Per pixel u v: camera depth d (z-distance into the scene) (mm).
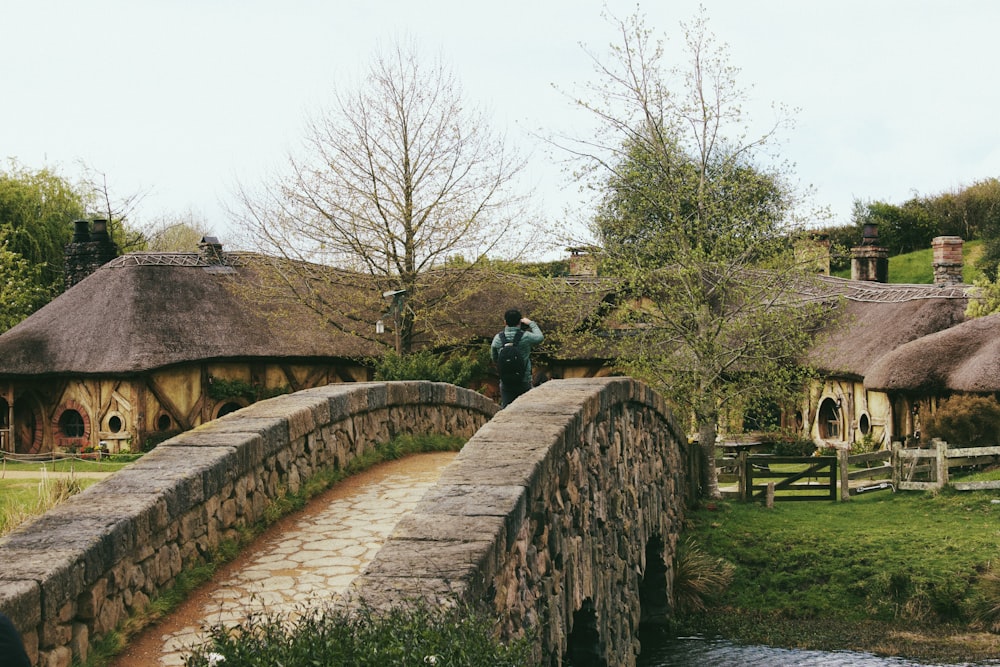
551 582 7039
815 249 19922
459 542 5121
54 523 5586
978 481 18641
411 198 27688
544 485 6695
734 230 19703
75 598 5082
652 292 20562
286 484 8648
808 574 15781
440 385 14000
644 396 12727
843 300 20062
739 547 16828
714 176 20266
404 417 12617
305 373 28203
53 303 28250
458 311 29703
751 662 13203
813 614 14898
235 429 8086
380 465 11031
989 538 15969
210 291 28047
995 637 13742
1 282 35719
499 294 30375
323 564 6953
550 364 29516
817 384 26188
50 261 39219
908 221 48000
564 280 21250
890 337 25172
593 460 9148
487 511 5598
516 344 11289
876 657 13195
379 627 3877
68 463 23047
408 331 28188
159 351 25656
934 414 21344
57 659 4852
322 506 8781
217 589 6438
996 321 22906
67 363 25688
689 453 19344
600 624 9516
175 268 28203
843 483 19156
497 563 5273
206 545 6863
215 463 7012
